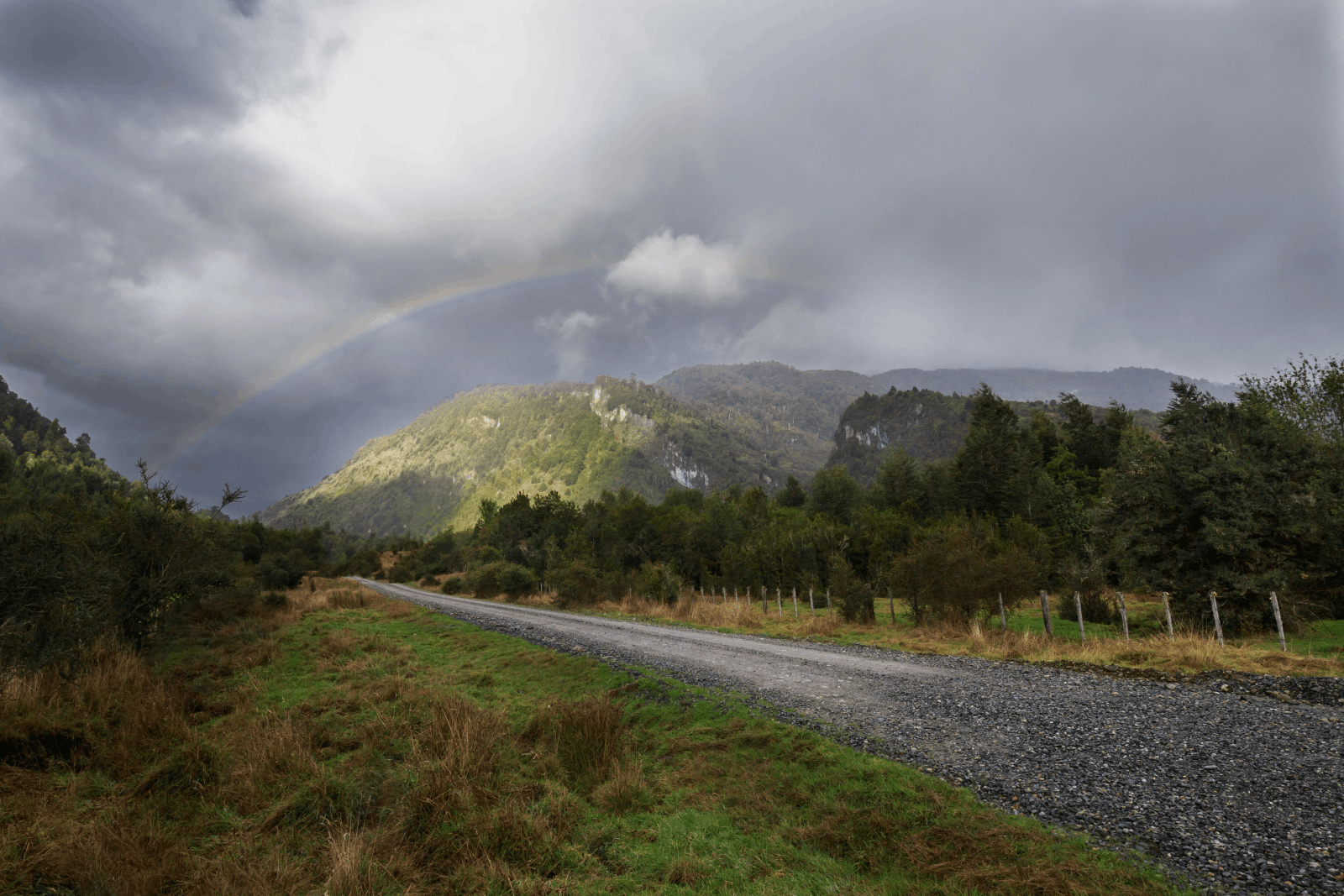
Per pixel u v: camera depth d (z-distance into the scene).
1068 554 37.50
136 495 17.09
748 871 5.09
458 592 53.53
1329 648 12.38
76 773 7.48
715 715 9.19
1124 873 4.31
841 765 6.86
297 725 9.26
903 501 75.56
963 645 14.84
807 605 30.91
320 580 57.91
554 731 8.58
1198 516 17.41
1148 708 8.19
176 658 15.31
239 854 5.55
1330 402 24.67
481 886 5.05
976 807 5.58
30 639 10.35
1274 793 5.38
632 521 57.41
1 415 150.50
